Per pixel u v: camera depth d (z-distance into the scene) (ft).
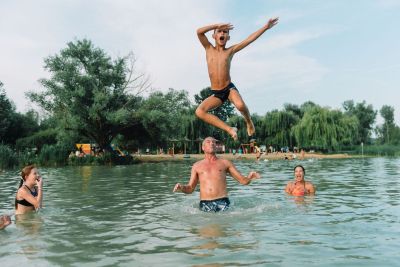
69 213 25.18
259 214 23.85
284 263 13.88
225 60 21.45
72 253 15.64
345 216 22.86
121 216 23.88
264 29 21.58
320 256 14.69
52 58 129.49
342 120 168.55
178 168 87.86
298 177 34.47
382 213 23.75
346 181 46.39
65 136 132.98
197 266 13.66
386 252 15.16
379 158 138.82
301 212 24.41
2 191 39.24
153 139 148.05
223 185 26.03
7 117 172.96
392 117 316.60
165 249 16.01
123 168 89.56
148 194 35.24
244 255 14.89
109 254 15.43
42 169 86.17
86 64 133.18
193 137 196.54
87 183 48.03
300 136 165.78
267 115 195.62
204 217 23.13
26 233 19.33
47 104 130.00
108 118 126.21
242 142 214.48
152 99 135.64
